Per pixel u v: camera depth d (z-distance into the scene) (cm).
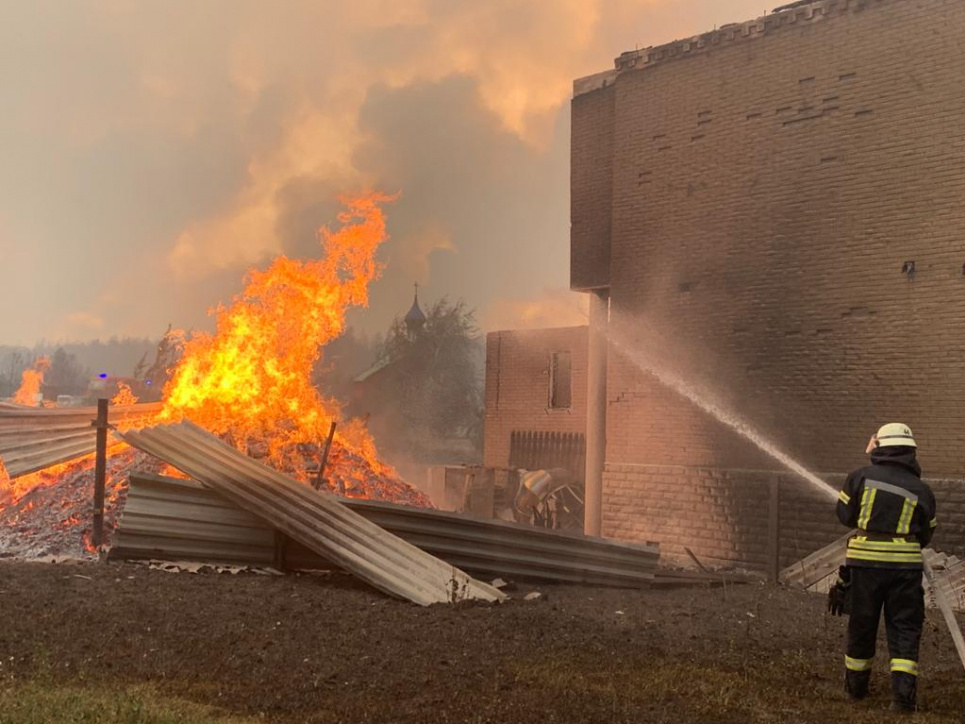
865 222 1354
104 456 1068
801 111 1438
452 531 1049
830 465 1365
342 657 593
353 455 1456
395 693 514
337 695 506
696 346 1551
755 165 1491
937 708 512
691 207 1577
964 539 1209
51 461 1268
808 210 1420
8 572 837
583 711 481
